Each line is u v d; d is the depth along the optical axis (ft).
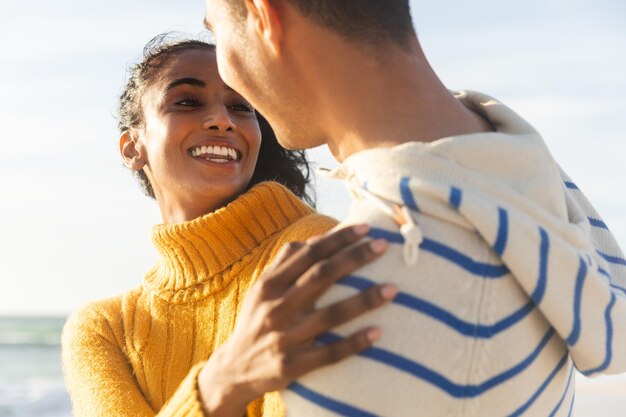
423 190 3.73
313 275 3.68
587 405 34.55
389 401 3.59
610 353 3.96
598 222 4.80
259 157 8.31
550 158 4.10
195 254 6.73
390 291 3.61
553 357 3.99
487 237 3.69
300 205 6.98
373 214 3.84
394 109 4.04
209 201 7.33
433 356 3.64
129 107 7.99
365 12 4.01
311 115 4.24
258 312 3.79
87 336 6.97
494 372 3.72
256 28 4.16
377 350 3.61
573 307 3.78
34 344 85.40
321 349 3.63
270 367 3.71
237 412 4.06
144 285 7.11
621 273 4.71
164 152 7.41
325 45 4.04
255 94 4.33
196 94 7.41
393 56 4.05
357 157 4.00
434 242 3.71
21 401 45.85
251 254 6.66
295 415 3.74
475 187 3.78
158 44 7.92
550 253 3.72
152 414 6.40
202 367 4.26
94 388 6.61
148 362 6.66
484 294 3.71
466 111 4.23
